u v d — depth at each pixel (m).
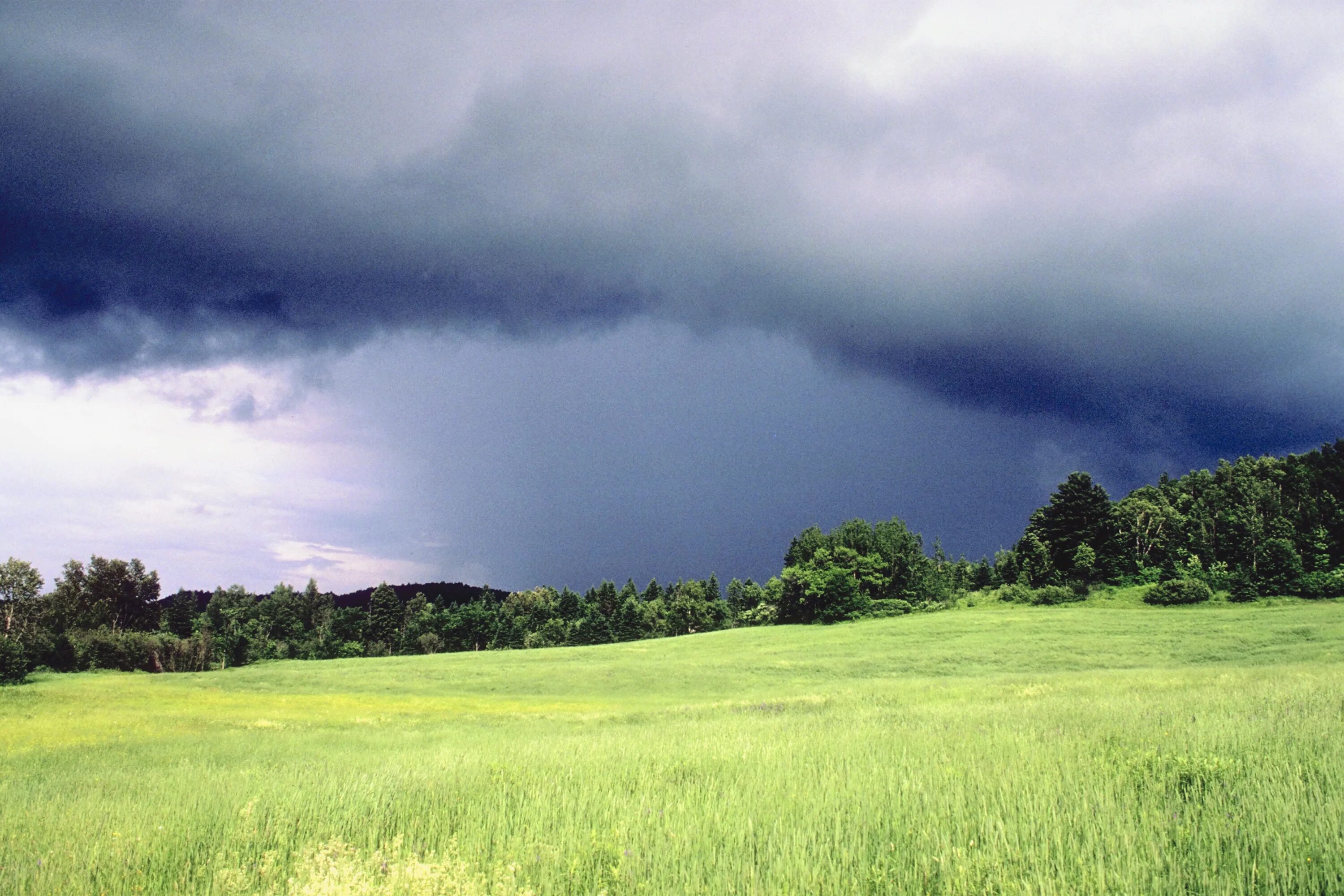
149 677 69.38
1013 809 7.12
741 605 181.38
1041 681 32.53
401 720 32.81
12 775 17.23
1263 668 31.59
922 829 6.66
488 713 36.44
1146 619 71.00
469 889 5.67
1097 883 5.18
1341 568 97.25
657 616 164.62
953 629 76.62
